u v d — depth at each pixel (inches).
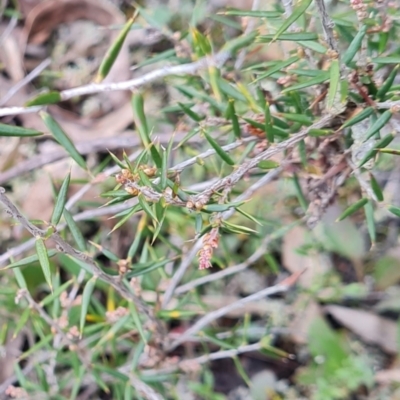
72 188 22.0
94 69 24.8
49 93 15.6
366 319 21.2
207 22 23.1
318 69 15.7
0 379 20.5
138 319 16.6
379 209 20.7
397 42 17.0
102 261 22.2
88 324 19.3
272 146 15.2
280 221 19.9
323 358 20.4
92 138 23.3
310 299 20.9
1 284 20.2
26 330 19.7
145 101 23.2
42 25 24.9
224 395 21.3
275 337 21.6
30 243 18.6
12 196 23.1
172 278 18.2
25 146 23.8
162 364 18.4
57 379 20.1
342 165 16.3
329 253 21.8
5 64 24.6
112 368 18.2
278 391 21.0
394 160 19.4
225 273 18.7
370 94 15.3
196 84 17.2
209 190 14.7
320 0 14.5
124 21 24.2
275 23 16.0
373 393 20.1
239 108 18.1
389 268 20.6
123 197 14.5
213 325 21.2
